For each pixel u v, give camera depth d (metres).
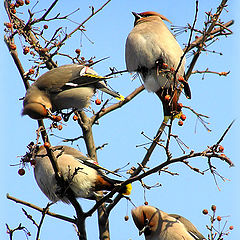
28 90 10.48
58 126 9.36
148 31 11.06
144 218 11.20
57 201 10.28
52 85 10.51
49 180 10.06
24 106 10.26
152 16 11.84
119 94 11.08
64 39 10.49
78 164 10.12
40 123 10.20
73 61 11.27
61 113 10.95
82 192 10.15
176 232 10.95
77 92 10.64
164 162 8.66
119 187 9.18
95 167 10.26
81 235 9.45
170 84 10.69
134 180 9.09
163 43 10.89
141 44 10.94
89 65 10.99
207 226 9.12
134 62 11.16
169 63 10.90
